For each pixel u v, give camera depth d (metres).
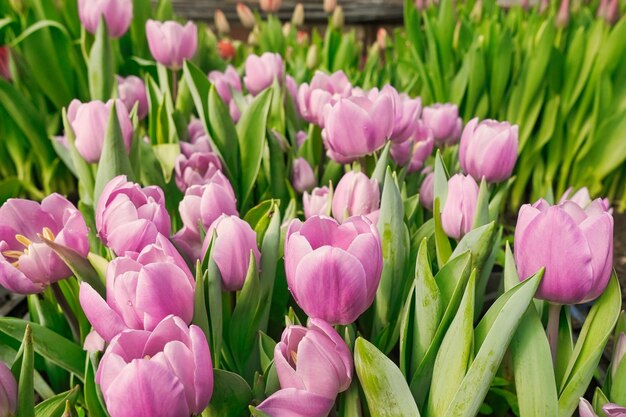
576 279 0.45
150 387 0.37
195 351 0.38
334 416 0.51
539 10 2.01
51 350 0.56
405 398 0.45
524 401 0.49
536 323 0.48
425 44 1.86
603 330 0.50
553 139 1.64
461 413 0.45
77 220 0.53
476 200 0.59
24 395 0.43
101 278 0.51
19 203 0.55
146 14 1.46
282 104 0.89
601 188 1.70
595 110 1.57
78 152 0.77
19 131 1.42
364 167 0.69
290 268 0.44
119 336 0.40
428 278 0.48
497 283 0.98
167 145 0.83
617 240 1.56
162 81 1.05
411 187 0.86
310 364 0.42
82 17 1.08
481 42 1.54
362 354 0.44
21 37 1.27
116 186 0.52
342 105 0.61
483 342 0.44
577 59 1.55
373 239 0.43
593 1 2.04
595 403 0.50
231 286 0.52
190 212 0.59
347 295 0.43
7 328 0.55
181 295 0.43
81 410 0.60
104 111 0.69
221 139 0.76
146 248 0.45
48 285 0.59
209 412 0.48
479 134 0.65
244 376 0.56
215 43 1.58
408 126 0.70
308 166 0.81
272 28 1.83
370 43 2.73
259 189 0.84
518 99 1.57
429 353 0.48
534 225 0.45
